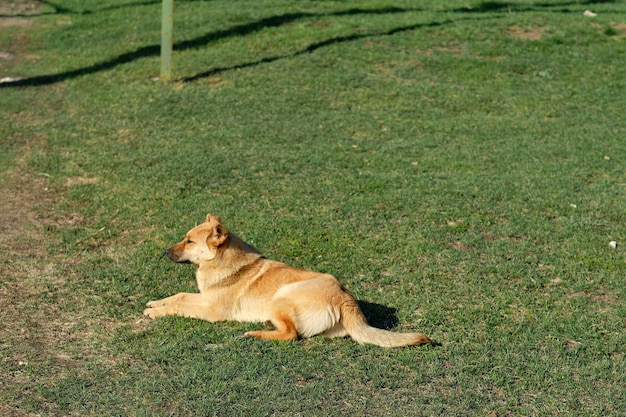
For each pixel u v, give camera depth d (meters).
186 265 9.16
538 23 19.88
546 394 6.88
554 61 17.69
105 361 7.21
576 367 7.27
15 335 7.62
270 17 20.48
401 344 7.27
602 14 21.12
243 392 6.73
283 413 6.49
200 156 12.66
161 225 10.26
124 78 16.72
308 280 7.55
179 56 17.97
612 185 11.91
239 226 10.23
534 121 14.72
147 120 14.38
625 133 14.19
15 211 10.83
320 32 19.09
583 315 8.21
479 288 8.73
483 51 18.03
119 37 19.81
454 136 13.95
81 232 10.11
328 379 6.94
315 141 13.52
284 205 10.93
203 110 14.83
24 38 20.50
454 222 10.55
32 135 13.85
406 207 10.92
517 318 8.15
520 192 11.55
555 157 13.05
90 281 8.78
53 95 16.00
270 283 7.70
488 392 6.87
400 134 13.99
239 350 7.30
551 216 10.84
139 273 8.95
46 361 7.17
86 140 13.54
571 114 15.11
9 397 6.59
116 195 11.27
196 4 22.50
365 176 12.05
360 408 6.58
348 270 9.06
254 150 13.01
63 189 11.56
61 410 6.46
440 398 6.74
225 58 17.62
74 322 7.91
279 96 15.55
